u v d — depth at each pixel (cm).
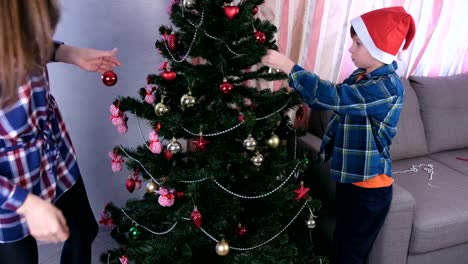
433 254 155
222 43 107
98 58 112
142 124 180
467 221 151
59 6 77
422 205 155
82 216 109
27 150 85
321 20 185
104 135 177
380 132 127
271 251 123
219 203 117
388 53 123
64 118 169
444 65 229
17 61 68
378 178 132
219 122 112
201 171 110
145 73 173
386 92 119
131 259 132
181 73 116
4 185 71
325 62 195
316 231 172
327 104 117
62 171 101
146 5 163
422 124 202
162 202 110
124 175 186
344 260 146
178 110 119
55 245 174
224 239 119
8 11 65
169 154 114
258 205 133
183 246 121
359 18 128
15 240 87
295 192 128
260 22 115
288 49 187
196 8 107
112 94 171
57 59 108
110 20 160
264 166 127
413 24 127
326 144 143
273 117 115
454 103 207
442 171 186
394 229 142
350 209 138
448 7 212
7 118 78
